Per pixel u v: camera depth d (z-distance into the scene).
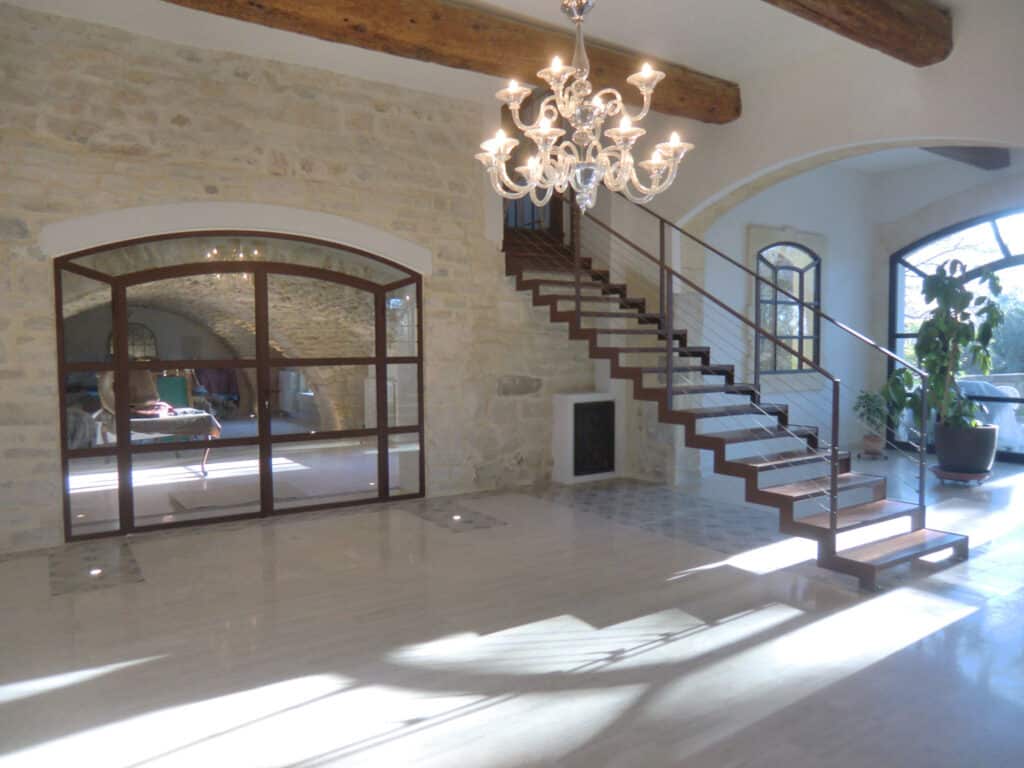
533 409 7.05
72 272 4.96
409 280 6.28
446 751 2.45
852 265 8.80
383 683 2.96
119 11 4.72
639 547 4.87
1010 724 2.61
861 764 2.36
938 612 3.68
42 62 4.75
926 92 4.91
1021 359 7.77
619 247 7.32
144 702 2.81
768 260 8.02
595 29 5.02
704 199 6.46
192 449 5.46
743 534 5.19
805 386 8.33
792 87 5.72
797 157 5.73
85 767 2.38
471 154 6.52
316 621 3.62
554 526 5.44
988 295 7.97
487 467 6.78
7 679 3.00
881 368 9.02
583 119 3.20
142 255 5.20
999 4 4.52
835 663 3.11
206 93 5.29
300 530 5.36
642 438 7.30
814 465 7.44
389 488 6.31
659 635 3.42
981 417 8.00
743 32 5.12
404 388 6.34
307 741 2.53
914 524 4.68
